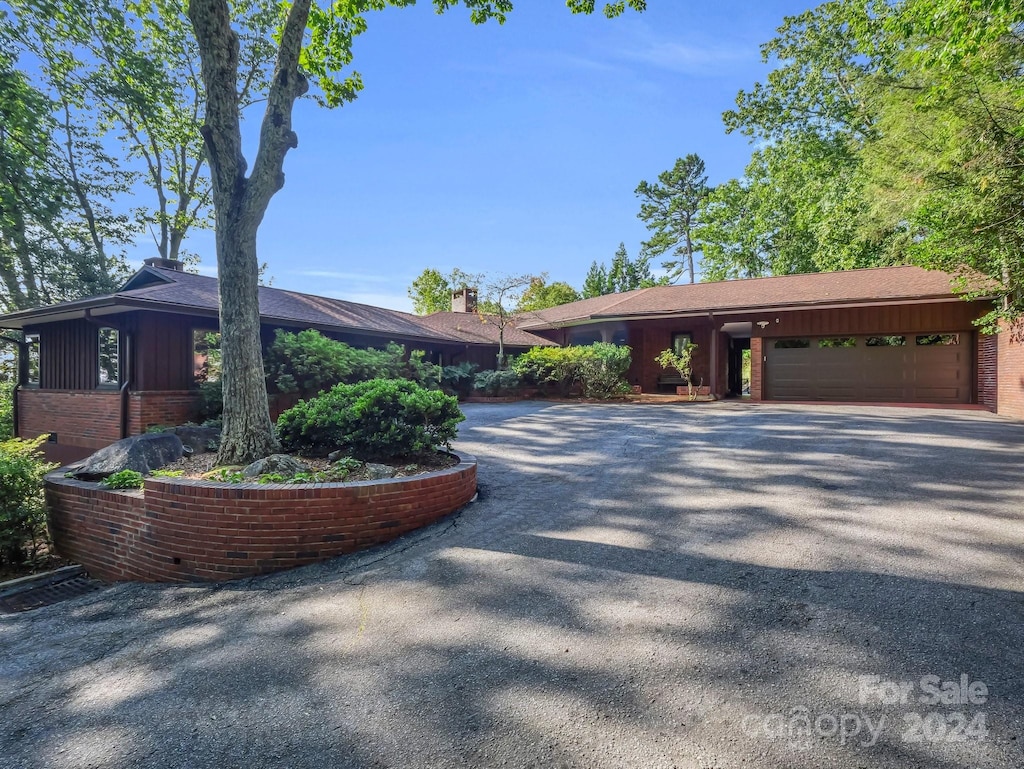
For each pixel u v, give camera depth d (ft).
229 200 18.78
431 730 7.08
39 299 60.39
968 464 19.89
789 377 49.24
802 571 11.34
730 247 99.96
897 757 6.23
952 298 40.16
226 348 18.86
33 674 9.55
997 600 9.77
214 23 18.10
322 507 14.48
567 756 6.44
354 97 28.66
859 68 69.05
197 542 14.71
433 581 12.01
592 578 11.59
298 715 7.62
